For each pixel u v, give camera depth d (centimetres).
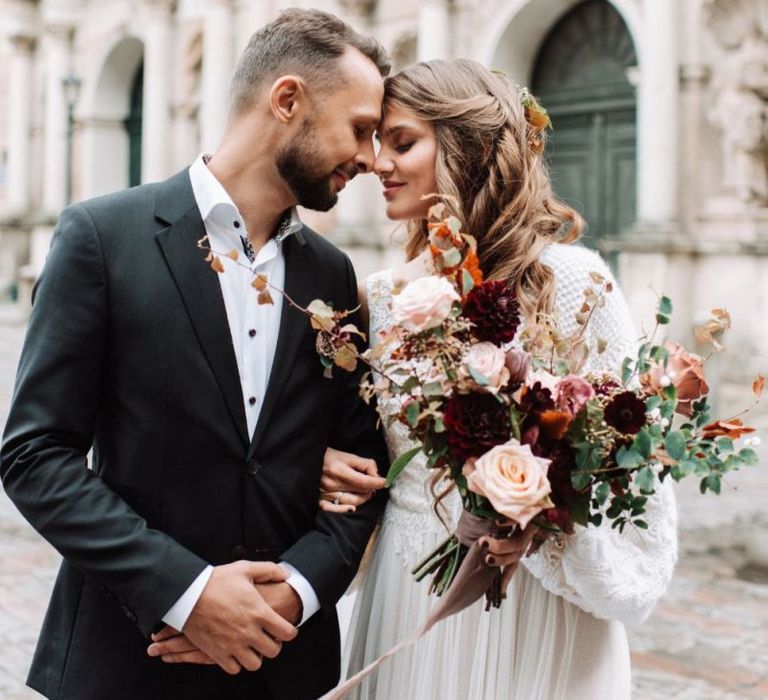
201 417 194
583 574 186
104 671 196
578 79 1386
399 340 175
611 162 1352
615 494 172
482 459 161
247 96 199
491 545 168
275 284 209
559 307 202
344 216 1572
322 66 192
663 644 457
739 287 1168
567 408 164
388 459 223
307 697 209
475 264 177
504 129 209
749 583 543
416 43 1548
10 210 2509
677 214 1215
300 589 197
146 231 198
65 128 2358
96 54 2267
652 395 171
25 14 2464
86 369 190
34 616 487
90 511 183
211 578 184
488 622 205
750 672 427
